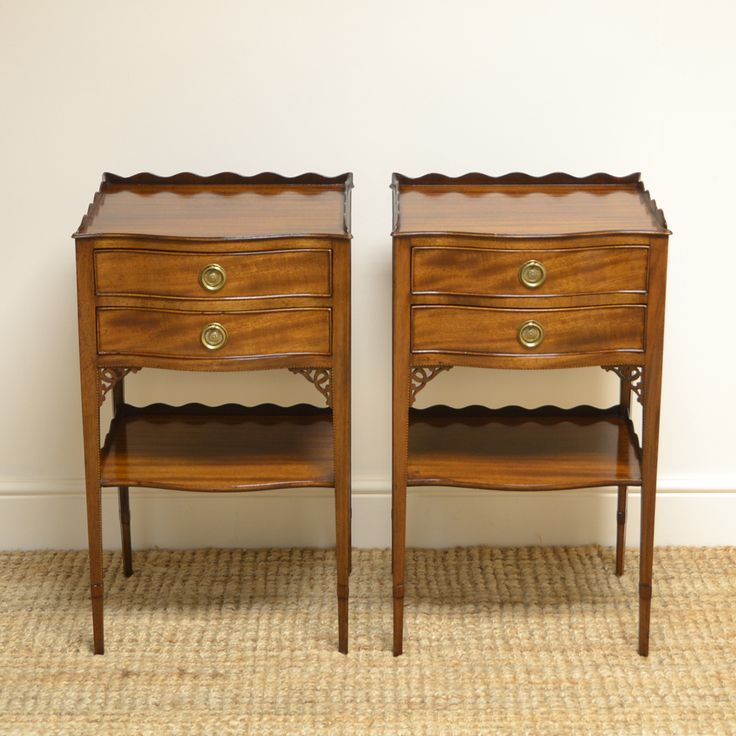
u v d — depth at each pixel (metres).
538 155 2.61
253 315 2.15
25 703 2.15
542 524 2.81
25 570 2.69
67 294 2.68
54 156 2.59
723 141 2.59
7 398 2.74
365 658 2.30
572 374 2.72
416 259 2.15
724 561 2.72
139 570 2.70
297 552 2.79
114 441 2.43
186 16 2.52
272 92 2.56
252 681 2.22
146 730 2.07
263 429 2.52
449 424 2.55
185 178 2.42
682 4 2.52
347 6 2.52
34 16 2.51
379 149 2.60
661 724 2.08
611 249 2.13
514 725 2.08
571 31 2.54
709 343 2.71
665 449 2.78
